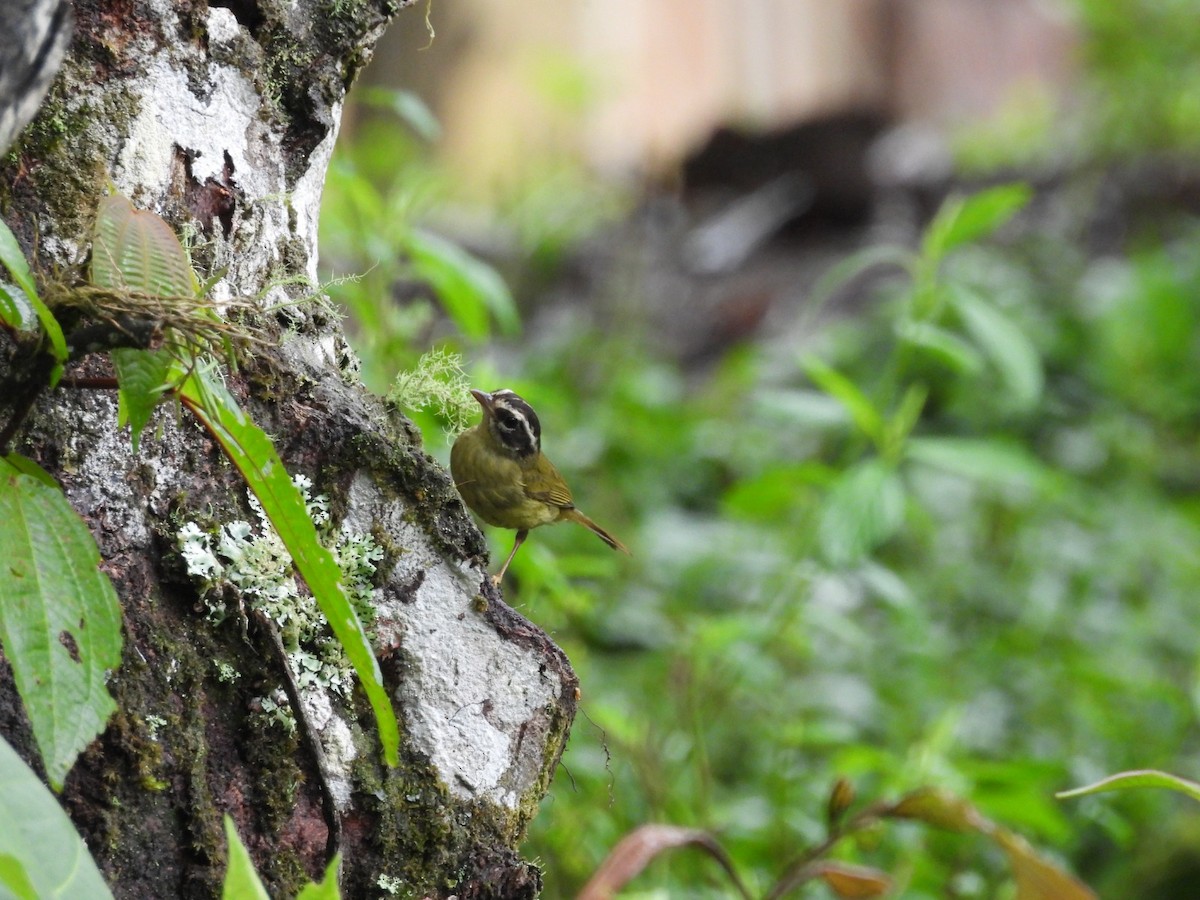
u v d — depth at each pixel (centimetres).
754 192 3081
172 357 405
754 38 3238
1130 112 3108
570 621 1060
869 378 2181
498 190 2916
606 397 1873
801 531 1160
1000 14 3531
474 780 524
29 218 465
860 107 3111
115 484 466
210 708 477
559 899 874
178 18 502
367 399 568
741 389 2164
